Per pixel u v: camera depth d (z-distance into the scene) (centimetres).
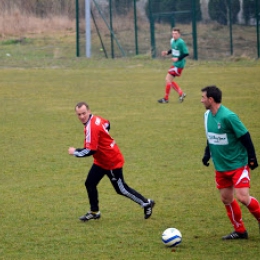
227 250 2220
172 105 5769
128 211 2762
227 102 5791
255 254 2170
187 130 4609
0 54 10144
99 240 2361
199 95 6334
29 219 2648
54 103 5928
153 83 7275
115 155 2511
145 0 10631
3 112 5453
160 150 3988
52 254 2209
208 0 10388
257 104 5662
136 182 3250
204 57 9931
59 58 9825
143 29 10612
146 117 5150
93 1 10238
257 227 2502
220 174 2267
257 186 3167
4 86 7062
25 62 9325
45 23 11738
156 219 2636
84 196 3006
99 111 5447
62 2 11656
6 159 3791
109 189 3155
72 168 3572
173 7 10338
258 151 3862
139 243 2319
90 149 2425
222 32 10344
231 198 2297
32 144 4203
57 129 4703
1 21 11700
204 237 2383
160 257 2156
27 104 5881
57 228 2520
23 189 3139
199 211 2747
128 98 6197
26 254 2212
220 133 2203
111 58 9869
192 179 3309
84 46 10712
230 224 2552
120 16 10675
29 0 11812
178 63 5812
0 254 2214
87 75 8050
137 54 10069
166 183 3228
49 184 3231
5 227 2539
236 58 9488
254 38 10206
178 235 2256
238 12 10281
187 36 10431
